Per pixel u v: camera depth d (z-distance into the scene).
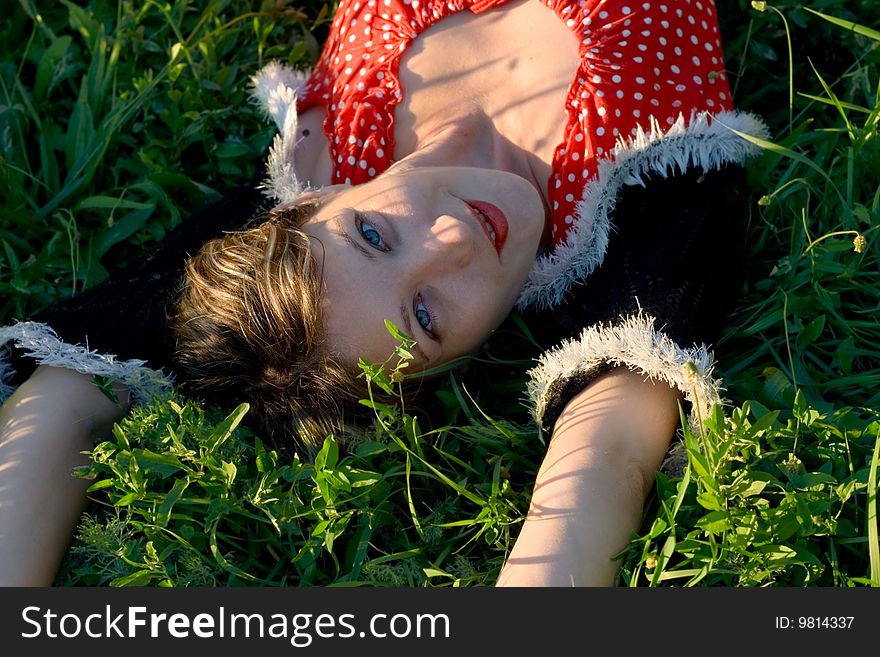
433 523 1.88
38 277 2.46
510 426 2.06
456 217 1.90
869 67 2.49
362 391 1.94
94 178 2.64
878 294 2.21
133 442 1.99
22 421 1.93
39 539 1.84
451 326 1.94
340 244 1.90
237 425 1.91
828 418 1.87
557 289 2.16
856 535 1.77
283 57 2.79
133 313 2.08
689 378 1.84
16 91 2.74
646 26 2.14
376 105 2.23
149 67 2.78
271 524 1.94
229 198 2.32
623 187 2.13
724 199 2.21
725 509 1.69
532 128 2.17
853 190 2.32
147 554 1.79
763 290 2.29
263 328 1.89
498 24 2.23
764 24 2.62
